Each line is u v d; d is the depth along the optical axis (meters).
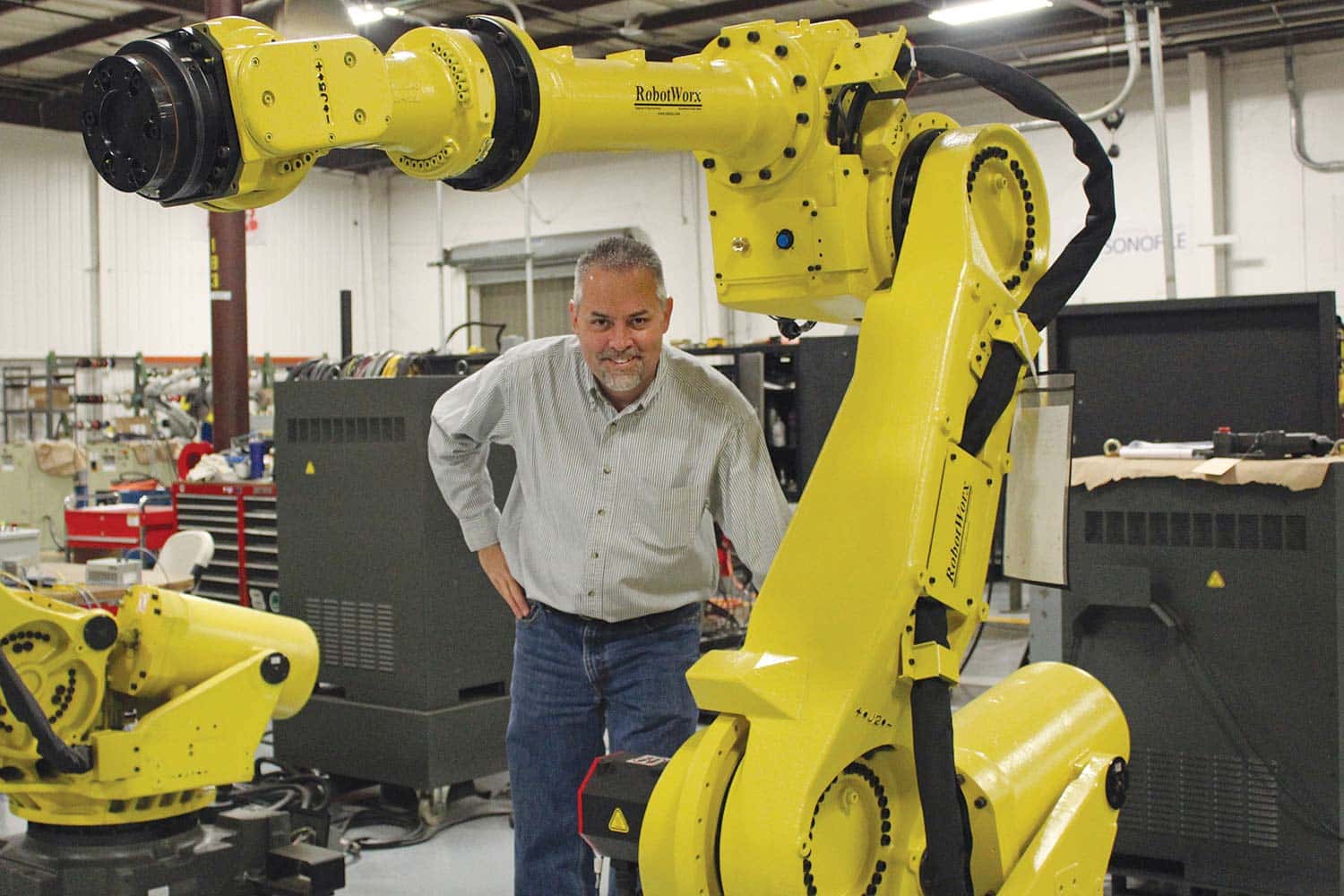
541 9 10.17
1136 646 3.00
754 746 1.53
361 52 1.27
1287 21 9.21
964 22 8.88
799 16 10.32
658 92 1.51
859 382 1.69
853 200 1.69
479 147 1.38
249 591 5.47
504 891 3.53
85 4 10.45
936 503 1.60
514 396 2.41
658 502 2.33
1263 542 2.85
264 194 1.30
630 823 1.64
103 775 2.95
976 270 1.67
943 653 1.58
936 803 1.58
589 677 2.42
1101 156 1.87
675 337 12.88
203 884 3.12
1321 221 9.89
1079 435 4.40
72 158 13.10
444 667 4.06
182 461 7.36
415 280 15.22
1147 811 2.99
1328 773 2.79
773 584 1.64
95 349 13.23
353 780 4.41
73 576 4.12
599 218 13.41
